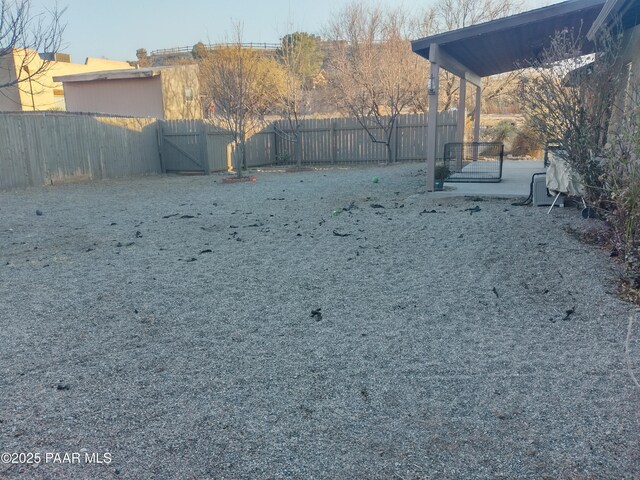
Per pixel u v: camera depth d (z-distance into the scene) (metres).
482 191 9.18
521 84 7.43
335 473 2.12
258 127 19.20
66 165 13.76
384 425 2.45
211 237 6.71
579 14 7.81
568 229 6.02
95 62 32.25
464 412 2.55
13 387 2.86
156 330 3.67
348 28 26.52
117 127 15.45
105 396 2.76
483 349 3.26
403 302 4.13
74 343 3.46
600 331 3.45
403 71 22.20
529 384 2.80
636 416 2.45
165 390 2.82
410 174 13.94
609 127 6.13
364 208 8.44
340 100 26.16
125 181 14.54
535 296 4.15
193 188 12.57
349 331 3.60
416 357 3.17
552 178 7.10
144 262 5.51
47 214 8.77
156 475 2.12
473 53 10.41
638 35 7.18
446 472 2.11
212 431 2.43
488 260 5.11
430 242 5.92
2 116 11.91
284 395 2.75
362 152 19.48
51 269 5.27
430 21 25.16
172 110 20.58
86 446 2.31
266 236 6.67
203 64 24.20
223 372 3.02
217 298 4.33
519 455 2.20
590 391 2.70
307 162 20.50
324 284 4.64
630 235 4.29
